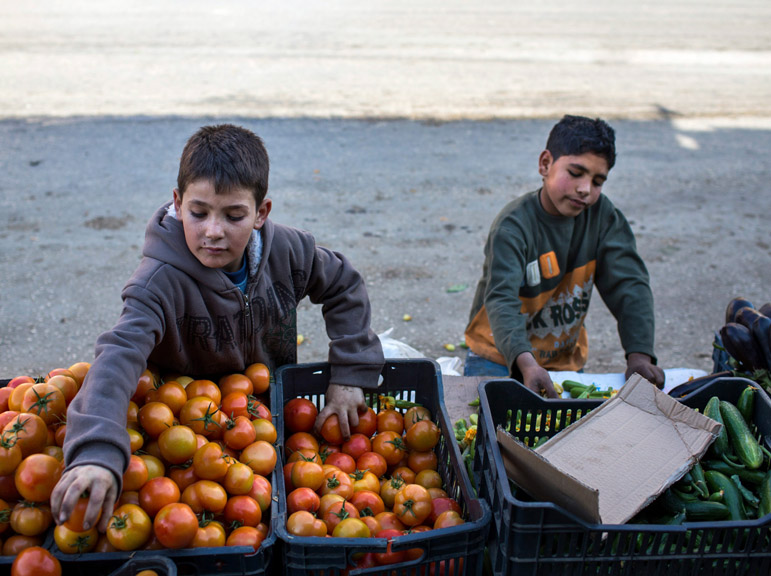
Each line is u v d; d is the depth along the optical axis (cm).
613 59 1324
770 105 1070
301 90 1038
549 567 162
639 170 804
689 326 509
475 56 1295
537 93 1077
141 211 645
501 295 273
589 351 480
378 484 207
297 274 221
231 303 203
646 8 1911
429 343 480
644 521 188
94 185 696
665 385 277
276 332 225
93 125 857
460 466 195
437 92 1062
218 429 191
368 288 542
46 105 926
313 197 697
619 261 297
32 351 451
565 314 311
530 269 293
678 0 2072
